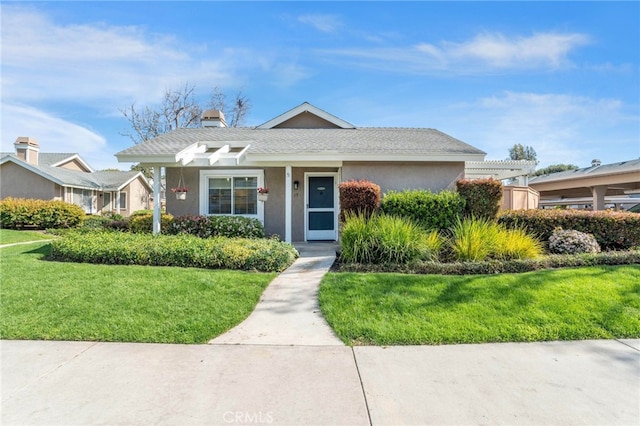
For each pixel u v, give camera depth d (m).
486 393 2.76
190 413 2.49
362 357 3.40
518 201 11.69
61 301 4.67
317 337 3.89
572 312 4.32
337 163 10.20
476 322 4.11
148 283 5.41
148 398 2.67
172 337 3.80
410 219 8.45
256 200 11.23
